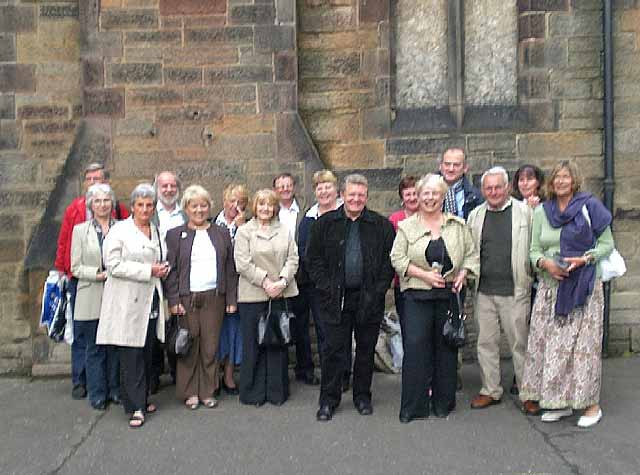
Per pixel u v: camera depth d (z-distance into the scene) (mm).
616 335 7621
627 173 7605
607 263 5469
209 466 4863
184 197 6078
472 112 7805
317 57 7762
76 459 5031
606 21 7484
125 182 7383
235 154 7402
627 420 5594
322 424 5602
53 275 6395
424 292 5578
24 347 7656
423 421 5637
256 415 5844
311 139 7688
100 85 7344
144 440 5348
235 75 7383
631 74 7574
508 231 5812
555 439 5238
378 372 7082
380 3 7719
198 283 5992
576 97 7652
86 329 6066
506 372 7125
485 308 5930
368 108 7750
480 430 5434
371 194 7762
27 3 7664
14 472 4840
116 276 5598
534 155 7691
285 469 4793
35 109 7711
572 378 5434
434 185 5543
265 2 7363
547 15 7633
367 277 5574
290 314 6035
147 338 5785
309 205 7418
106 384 6223
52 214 7281
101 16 7316
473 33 7836
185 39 7359
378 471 4742
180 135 7387
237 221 6590
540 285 5656
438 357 5723
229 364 6445
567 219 5426
